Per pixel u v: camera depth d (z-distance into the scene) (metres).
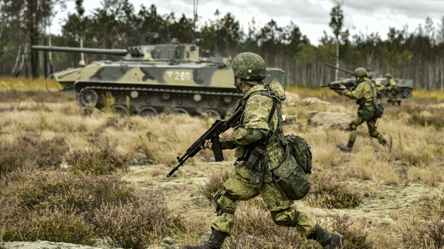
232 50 50.16
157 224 4.15
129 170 7.14
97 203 4.70
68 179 5.21
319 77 75.56
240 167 3.12
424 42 70.44
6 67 68.19
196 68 14.09
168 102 14.76
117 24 45.94
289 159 2.99
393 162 7.83
